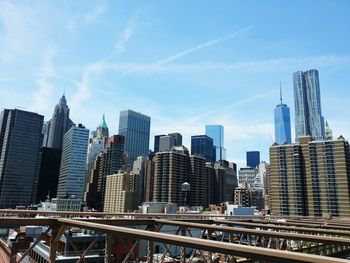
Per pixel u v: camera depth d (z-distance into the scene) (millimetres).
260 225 14430
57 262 40312
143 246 41438
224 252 5336
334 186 165625
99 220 11484
